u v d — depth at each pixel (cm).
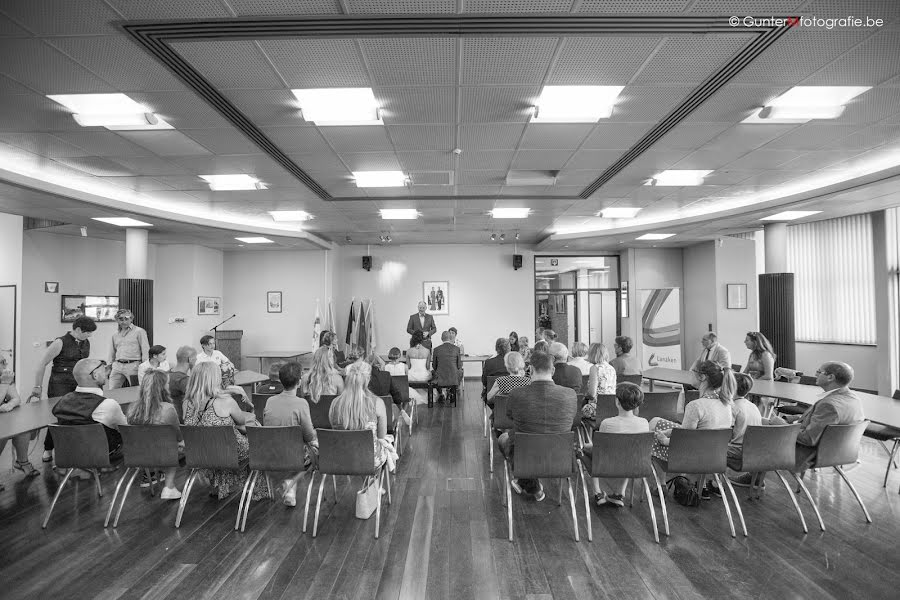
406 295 1263
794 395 547
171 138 486
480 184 680
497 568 331
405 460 576
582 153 546
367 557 346
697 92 395
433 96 399
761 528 391
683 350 1216
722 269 1093
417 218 917
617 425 394
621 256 1257
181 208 811
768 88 389
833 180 667
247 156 546
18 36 306
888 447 619
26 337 895
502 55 337
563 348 548
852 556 345
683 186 694
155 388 432
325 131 473
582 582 313
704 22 299
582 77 369
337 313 1252
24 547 363
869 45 325
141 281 860
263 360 1192
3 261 766
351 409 403
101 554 352
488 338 1262
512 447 432
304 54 332
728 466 407
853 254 967
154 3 275
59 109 413
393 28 303
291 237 1015
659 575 321
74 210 729
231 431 390
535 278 1276
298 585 310
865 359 942
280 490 483
